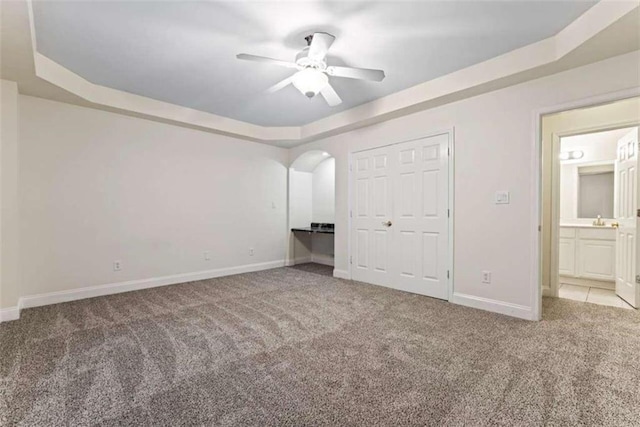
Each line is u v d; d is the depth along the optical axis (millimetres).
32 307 3184
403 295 3652
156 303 3346
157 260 4145
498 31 2336
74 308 3162
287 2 1992
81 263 3531
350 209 4531
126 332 2537
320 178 6074
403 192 3854
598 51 2262
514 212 2922
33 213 3211
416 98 3373
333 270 5188
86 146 3547
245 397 1664
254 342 2348
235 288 4008
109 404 1601
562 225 4590
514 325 2686
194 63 2842
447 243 3424
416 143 3707
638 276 3211
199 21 2197
